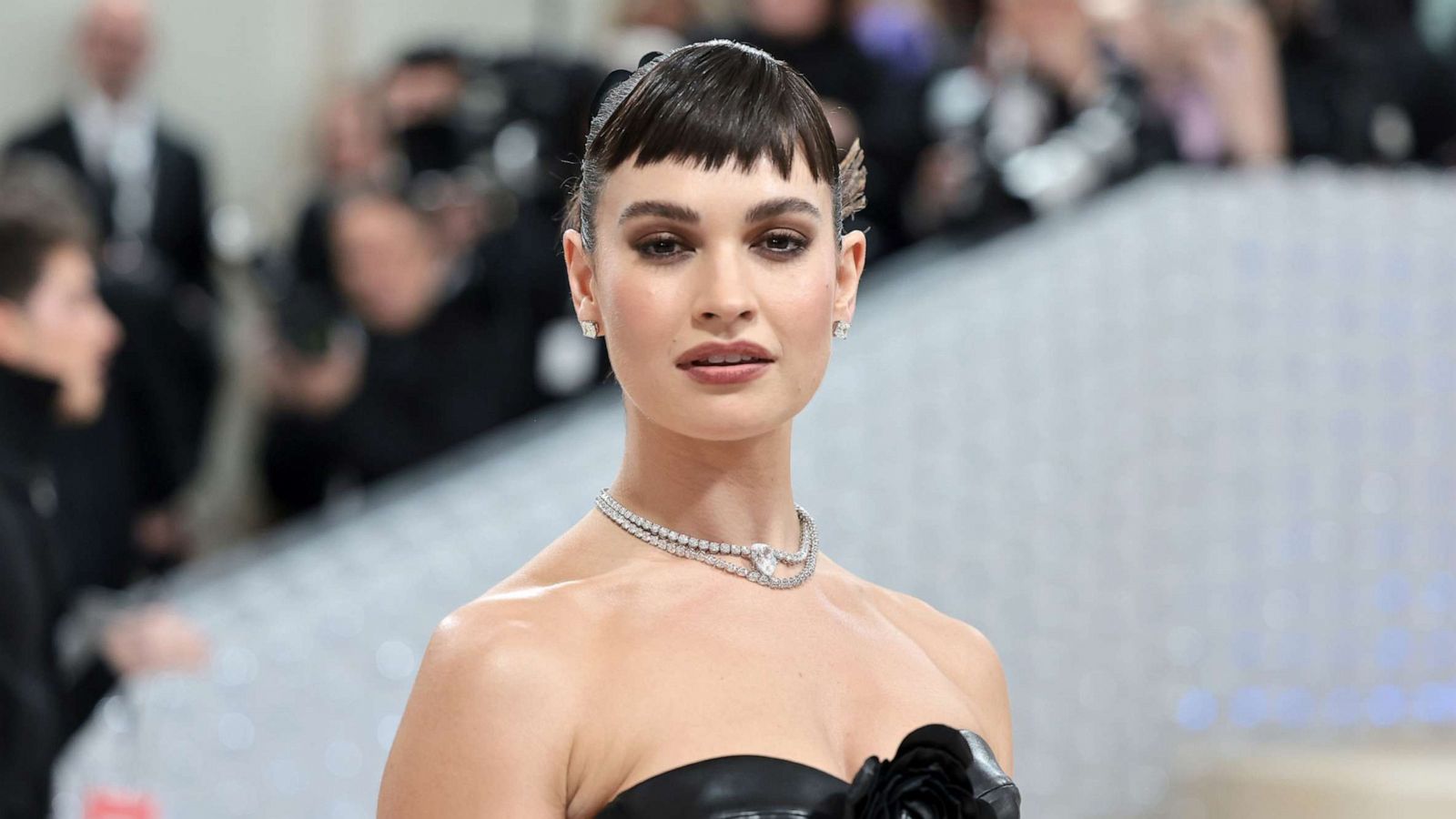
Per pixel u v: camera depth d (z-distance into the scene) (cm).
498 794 272
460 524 776
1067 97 994
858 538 802
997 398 850
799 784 273
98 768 685
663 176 284
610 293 290
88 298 657
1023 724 833
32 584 565
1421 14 1244
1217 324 897
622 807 271
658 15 1145
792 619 299
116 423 929
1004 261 897
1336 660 905
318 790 720
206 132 1223
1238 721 886
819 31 996
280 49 1257
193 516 1145
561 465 812
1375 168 1096
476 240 991
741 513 304
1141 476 875
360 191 1002
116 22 1070
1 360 641
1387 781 817
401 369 967
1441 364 931
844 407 820
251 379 1170
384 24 1309
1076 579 852
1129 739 859
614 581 295
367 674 732
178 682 704
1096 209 918
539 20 1373
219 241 1125
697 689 281
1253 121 1017
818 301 290
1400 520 919
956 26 1111
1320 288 916
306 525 977
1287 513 902
